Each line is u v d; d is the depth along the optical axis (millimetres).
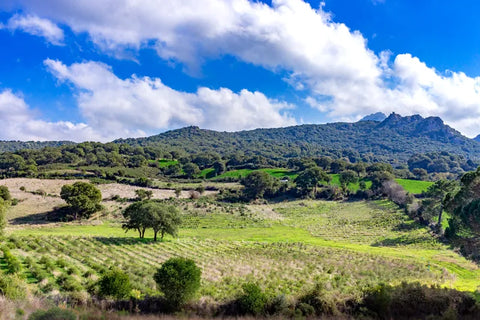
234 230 84750
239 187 140875
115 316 20031
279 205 123438
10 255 33281
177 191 122938
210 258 50375
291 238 74750
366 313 22016
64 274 30781
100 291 25281
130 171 158750
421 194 117375
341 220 95875
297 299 24641
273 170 176500
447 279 40938
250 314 23375
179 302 24438
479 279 41875
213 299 26875
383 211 101438
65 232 69688
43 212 92000
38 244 46281
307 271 43375
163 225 62719
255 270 43500
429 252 58844
